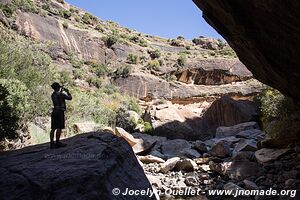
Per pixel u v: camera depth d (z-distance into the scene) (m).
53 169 5.79
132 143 16.45
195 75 46.28
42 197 5.08
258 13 8.05
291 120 13.77
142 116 25.08
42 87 15.95
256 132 18.75
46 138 12.84
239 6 8.51
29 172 5.75
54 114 7.80
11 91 9.38
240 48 10.93
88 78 35.09
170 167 13.10
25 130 11.56
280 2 6.84
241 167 11.64
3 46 14.77
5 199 5.07
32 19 36.28
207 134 21.98
